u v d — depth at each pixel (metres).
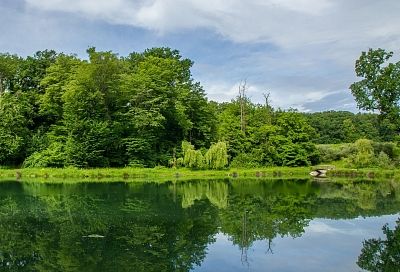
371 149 70.00
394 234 19.30
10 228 20.30
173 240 17.97
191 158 62.28
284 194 36.09
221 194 35.84
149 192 36.81
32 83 73.25
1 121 62.47
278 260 14.90
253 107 82.31
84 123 60.34
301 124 78.50
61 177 54.06
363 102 54.31
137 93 64.69
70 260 14.73
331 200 31.88
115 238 18.23
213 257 15.25
